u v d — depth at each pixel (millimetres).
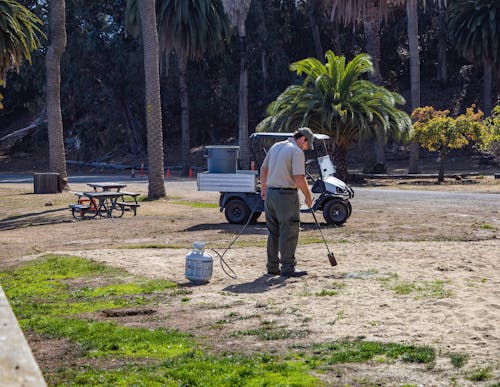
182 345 6004
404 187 34906
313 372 5023
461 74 68438
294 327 6508
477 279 8852
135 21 53281
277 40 65375
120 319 7242
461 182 38094
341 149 39188
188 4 53125
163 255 12375
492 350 5402
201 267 9156
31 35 36469
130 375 5074
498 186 34250
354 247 12508
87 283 9695
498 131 37906
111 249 13578
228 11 51750
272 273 9602
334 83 37812
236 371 5055
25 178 52344
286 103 39250
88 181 45188
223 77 66312
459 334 5945
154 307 7766
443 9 66125
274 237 9555
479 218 18844
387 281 8758
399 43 69875
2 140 76375
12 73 72125
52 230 18328
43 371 5285
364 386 4633
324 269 9898
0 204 27172
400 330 6203
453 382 4641
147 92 28891
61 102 68750
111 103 68562
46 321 7086
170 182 41688
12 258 13094
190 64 66312
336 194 18016
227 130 70562
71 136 77938
